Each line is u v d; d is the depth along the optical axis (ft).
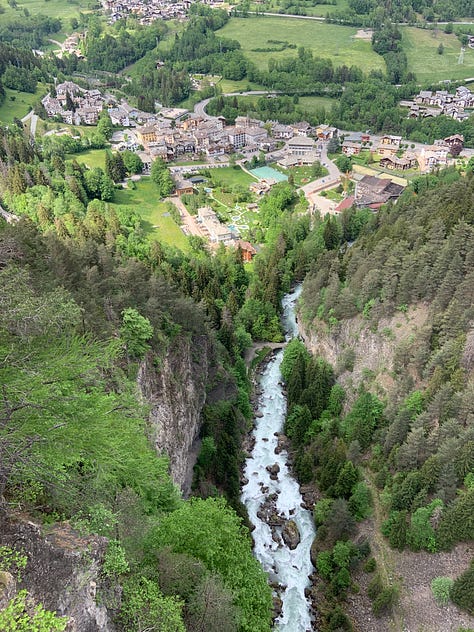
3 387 102.78
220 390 321.93
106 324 214.48
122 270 260.21
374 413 288.71
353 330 333.01
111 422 119.24
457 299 277.64
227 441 293.02
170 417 241.55
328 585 233.76
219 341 359.46
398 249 323.37
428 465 240.32
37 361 116.67
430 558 230.68
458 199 370.12
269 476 294.87
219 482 277.03
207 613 119.24
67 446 103.14
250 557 152.05
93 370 130.31
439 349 280.31
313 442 301.84
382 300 318.24
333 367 339.57
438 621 208.95
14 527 95.86
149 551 128.77
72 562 93.66
